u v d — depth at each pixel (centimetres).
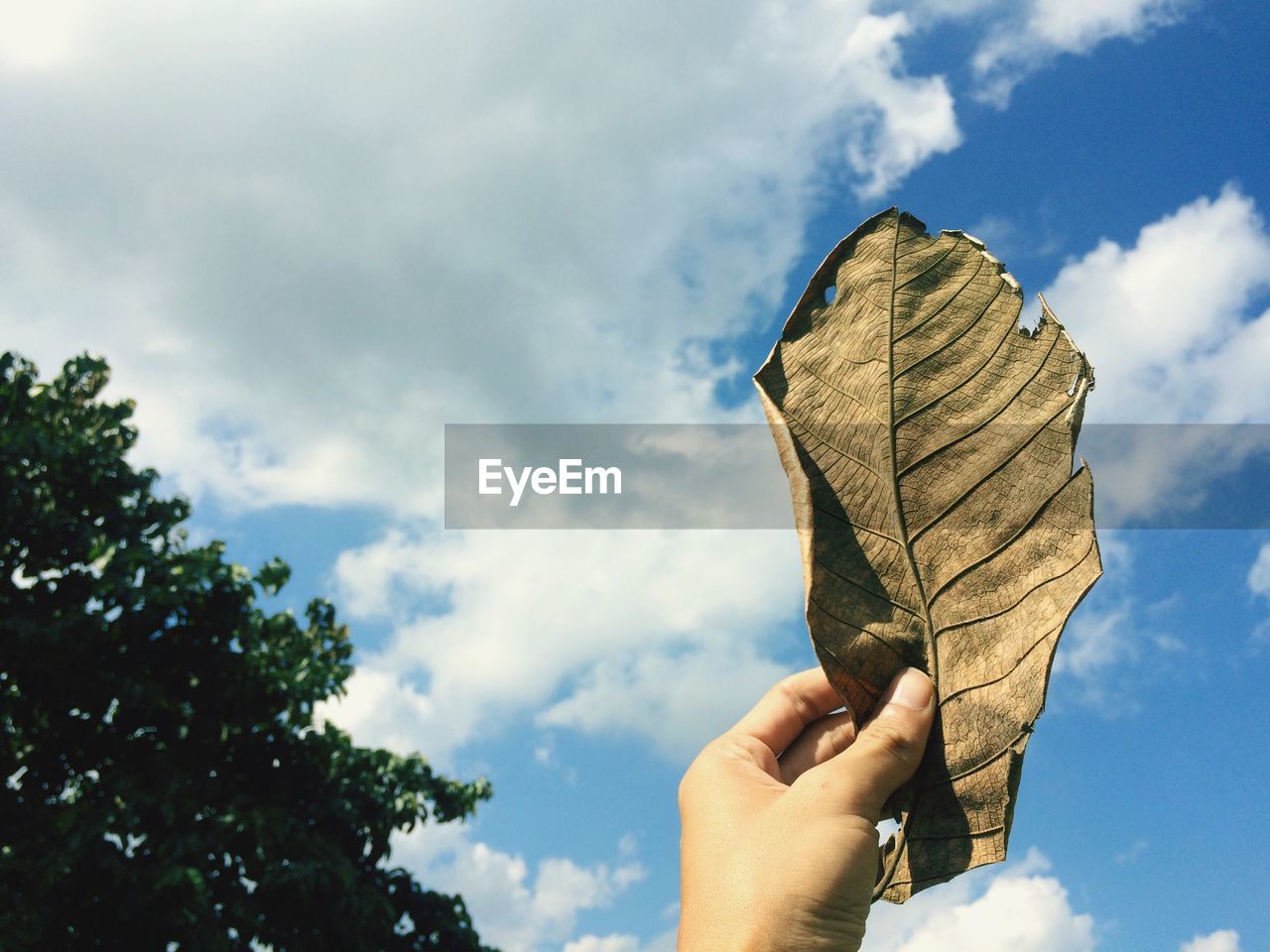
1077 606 29
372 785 261
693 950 37
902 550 32
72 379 266
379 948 240
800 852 36
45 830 202
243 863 215
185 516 262
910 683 31
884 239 35
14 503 219
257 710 239
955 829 30
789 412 33
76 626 208
